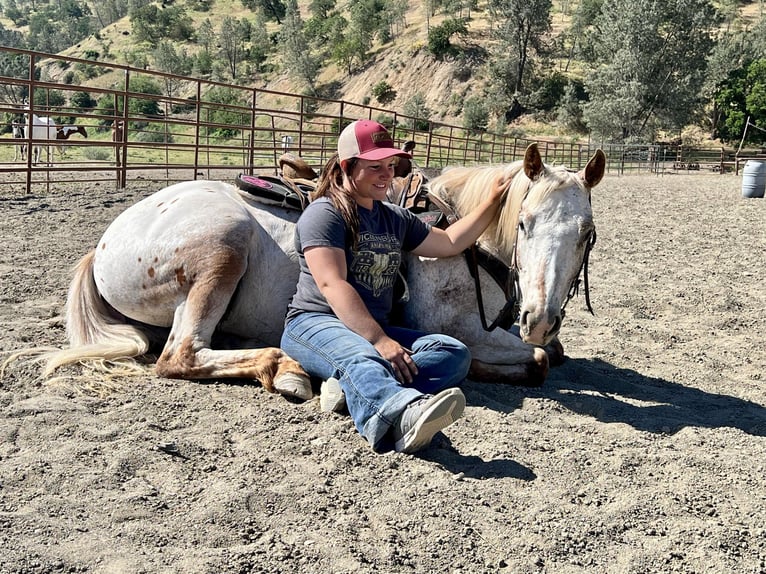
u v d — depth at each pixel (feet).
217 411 10.56
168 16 485.97
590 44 223.51
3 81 33.30
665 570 7.24
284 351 11.33
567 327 17.93
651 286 22.93
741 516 8.31
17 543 6.99
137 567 6.76
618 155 128.77
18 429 9.59
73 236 26.22
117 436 9.58
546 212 10.03
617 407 11.94
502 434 10.21
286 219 12.71
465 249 11.94
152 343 13.19
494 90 235.40
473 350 12.42
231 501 7.97
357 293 10.09
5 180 45.60
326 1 407.64
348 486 8.54
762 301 21.18
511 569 7.14
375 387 9.39
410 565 7.12
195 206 12.14
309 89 311.47
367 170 10.18
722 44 230.07
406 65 277.85
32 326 14.66
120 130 42.37
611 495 8.65
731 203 53.26
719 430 11.03
